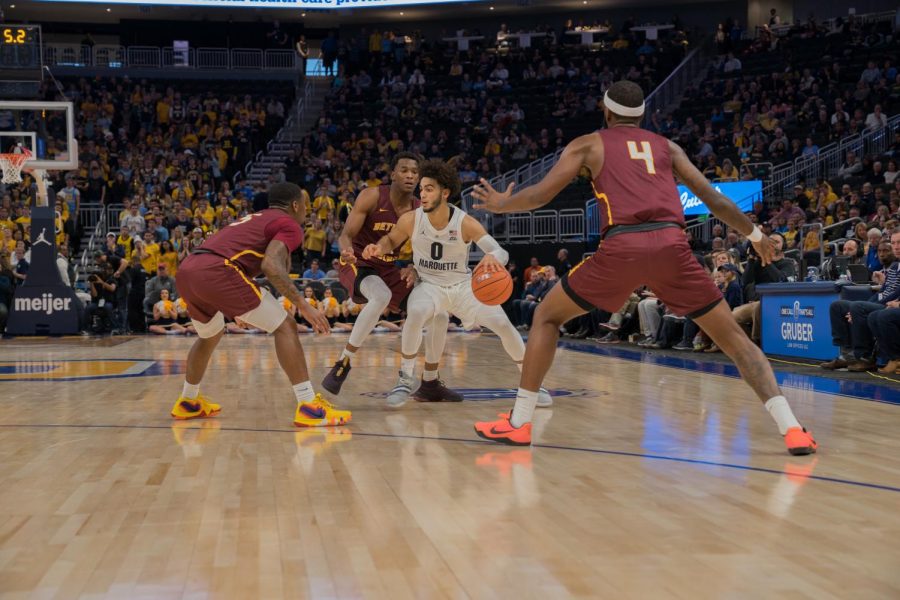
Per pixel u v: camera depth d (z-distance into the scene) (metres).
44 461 4.17
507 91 27.42
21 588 2.40
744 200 17.53
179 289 5.21
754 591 2.34
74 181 22.03
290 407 6.11
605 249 4.23
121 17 30.62
